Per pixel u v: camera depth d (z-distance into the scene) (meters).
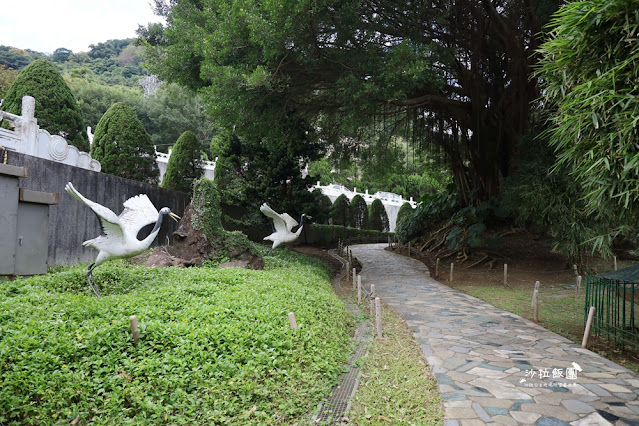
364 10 13.47
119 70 61.41
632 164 4.75
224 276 8.80
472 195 20.11
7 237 7.54
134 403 3.88
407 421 4.41
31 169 9.23
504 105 18.05
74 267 9.48
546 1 13.27
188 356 4.57
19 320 4.86
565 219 13.41
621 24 4.66
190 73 15.58
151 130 40.72
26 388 3.73
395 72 12.03
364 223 33.81
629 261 17.75
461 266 18.20
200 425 3.85
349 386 5.25
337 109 16.95
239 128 14.59
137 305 6.09
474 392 5.20
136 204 8.85
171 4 17.55
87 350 4.41
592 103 4.97
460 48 16.84
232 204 20.22
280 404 4.33
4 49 52.19
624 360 6.81
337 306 8.60
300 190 19.83
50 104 18.02
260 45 12.73
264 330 5.59
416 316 9.65
